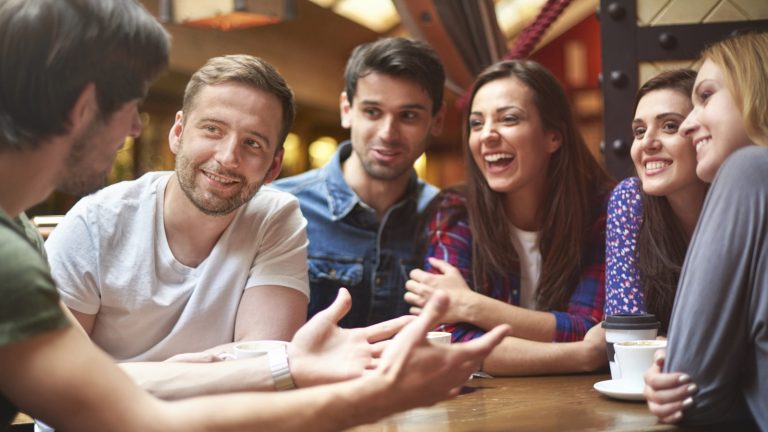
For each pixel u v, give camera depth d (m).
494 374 1.96
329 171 2.71
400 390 1.13
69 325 1.05
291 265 1.98
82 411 1.02
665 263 1.99
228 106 1.77
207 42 7.89
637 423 1.35
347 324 2.62
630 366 1.59
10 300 0.99
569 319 2.13
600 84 2.73
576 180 2.35
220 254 1.91
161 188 1.90
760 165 1.31
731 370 1.30
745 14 2.59
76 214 1.86
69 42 1.06
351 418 1.13
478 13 3.71
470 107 2.39
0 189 1.09
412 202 2.71
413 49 2.53
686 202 2.00
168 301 1.86
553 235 2.33
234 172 1.78
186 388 1.42
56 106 1.07
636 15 2.67
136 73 1.15
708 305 1.30
